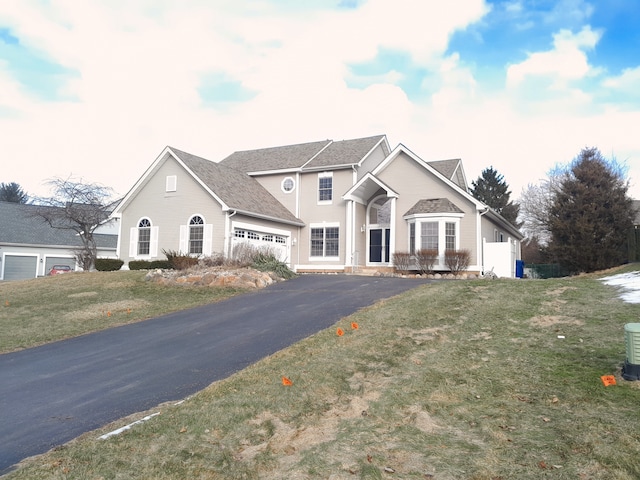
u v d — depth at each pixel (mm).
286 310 12609
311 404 5852
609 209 23562
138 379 7605
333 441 4812
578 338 7785
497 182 53688
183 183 22781
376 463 4293
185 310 13773
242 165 29938
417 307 10969
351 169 26312
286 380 6578
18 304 15148
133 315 13203
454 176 26719
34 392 7109
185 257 19828
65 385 7441
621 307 9367
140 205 23922
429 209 22203
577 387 5766
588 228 23203
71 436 5367
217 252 20594
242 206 22344
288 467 4309
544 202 46438
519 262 27453
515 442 4582
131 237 23875
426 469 4156
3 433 5523
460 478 3988
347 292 15016
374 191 26047
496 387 6062
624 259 23281
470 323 9336
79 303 14922
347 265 24781
